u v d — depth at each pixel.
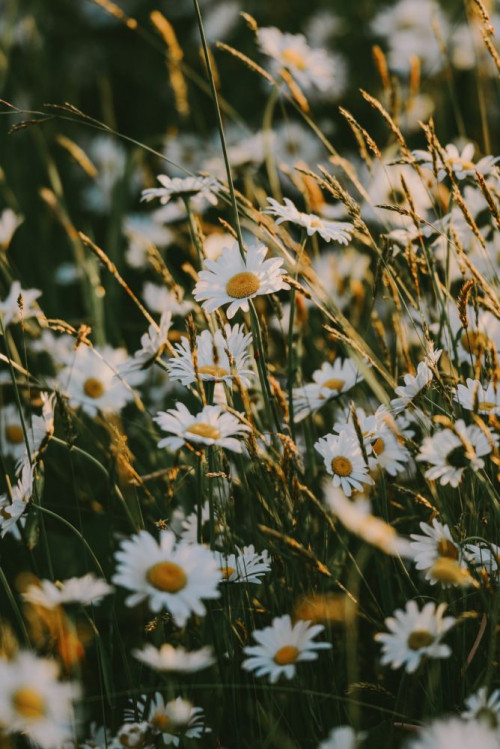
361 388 0.97
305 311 0.95
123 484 0.97
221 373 0.85
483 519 0.85
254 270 0.86
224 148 0.88
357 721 0.81
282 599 0.85
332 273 1.04
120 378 0.89
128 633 0.90
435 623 0.77
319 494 0.93
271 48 1.16
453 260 0.97
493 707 0.76
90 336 1.12
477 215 1.01
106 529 0.97
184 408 0.81
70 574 0.95
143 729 0.80
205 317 0.96
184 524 0.90
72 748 0.79
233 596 0.89
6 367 1.08
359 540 0.92
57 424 1.04
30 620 0.89
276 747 0.81
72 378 0.96
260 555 0.88
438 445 0.80
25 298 0.97
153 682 0.86
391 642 0.77
